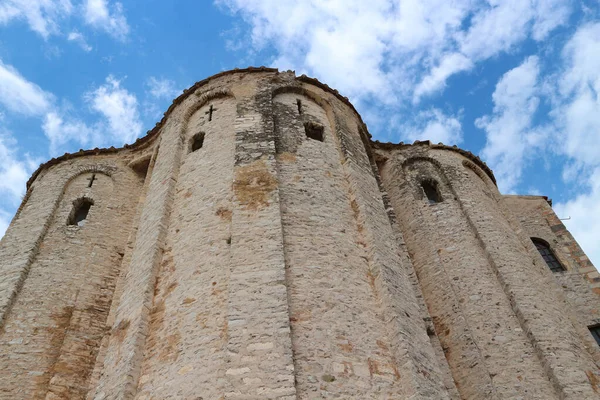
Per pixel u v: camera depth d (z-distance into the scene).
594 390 14.39
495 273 17.23
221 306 11.45
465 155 23.12
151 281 12.84
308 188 14.69
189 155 16.70
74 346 15.41
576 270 21.28
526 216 24.03
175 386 10.38
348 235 13.81
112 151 22.39
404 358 10.97
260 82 19.03
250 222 12.84
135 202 20.45
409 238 19.14
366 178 16.39
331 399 9.95
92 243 18.45
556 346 15.04
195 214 14.20
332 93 20.08
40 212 19.41
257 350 10.12
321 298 11.77
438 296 16.91
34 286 16.69
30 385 14.30
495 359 14.91
